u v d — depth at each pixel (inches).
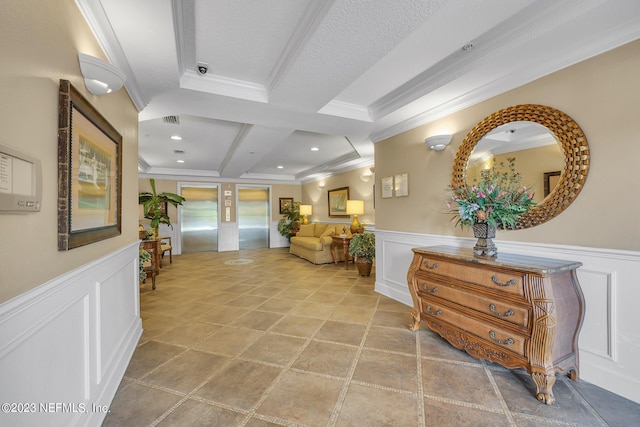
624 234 61.7
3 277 30.1
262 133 140.8
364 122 122.0
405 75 90.2
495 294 69.0
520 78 79.4
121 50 65.3
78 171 47.3
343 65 75.2
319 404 58.6
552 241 74.0
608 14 56.4
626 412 56.2
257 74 90.4
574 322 64.2
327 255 227.8
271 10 61.4
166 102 97.4
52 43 40.8
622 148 61.7
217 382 66.4
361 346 84.1
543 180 75.1
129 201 84.0
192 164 252.4
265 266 216.8
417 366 73.0
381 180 141.3
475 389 63.6
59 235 41.8
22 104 33.8
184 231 292.5
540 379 59.1
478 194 77.9
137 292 91.1
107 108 64.3
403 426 52.4
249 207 326.3
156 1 50.4
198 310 116.6
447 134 100.9
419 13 55.8
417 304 92.6
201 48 75.8
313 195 319.0
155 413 55.9
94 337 53.4
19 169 32.2
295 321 104.0
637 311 60.0
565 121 70.0
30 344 34.1
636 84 59.7
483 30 66.2
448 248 95.1
